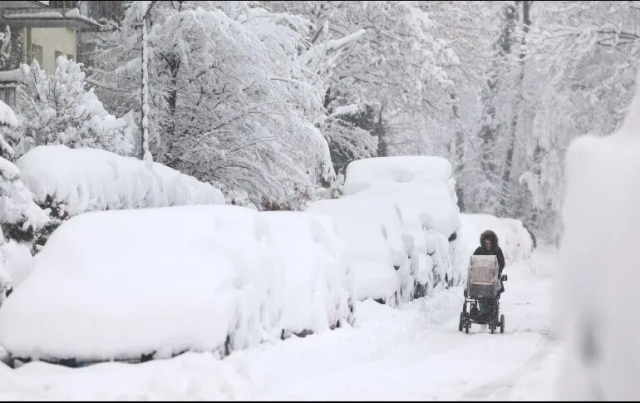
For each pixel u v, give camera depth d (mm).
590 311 12969
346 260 26453
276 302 21266
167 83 45750
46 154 29016
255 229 21688
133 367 17844
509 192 115500
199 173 44781
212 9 46625
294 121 44781
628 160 12391
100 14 69062
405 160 47969
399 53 78812
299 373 19984
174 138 45312
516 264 72000
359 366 22016
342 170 76125
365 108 82125
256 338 19891
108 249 19859
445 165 48312
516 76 114312
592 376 14039
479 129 119562
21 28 61062
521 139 115375
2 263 26219
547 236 110750
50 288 19031
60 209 28078
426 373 20578
